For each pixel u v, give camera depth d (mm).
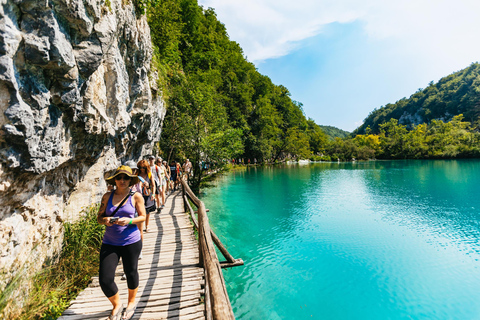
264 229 10641
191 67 26891
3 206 2730
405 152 77812
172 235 5816
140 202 2854
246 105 46750
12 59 2342
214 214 12102
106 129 4898
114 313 2689
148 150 10727
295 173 34344
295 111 83812
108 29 3797
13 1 2268
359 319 5281
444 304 5824
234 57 49406
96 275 4059
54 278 3668
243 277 6727
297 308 5523
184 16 27547
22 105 2473
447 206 15477
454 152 66250
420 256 8375
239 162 44750
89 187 5355
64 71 3041
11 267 2852
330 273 7125
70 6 2867
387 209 14727
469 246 9242
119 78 5359
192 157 17297
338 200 17016
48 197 3762
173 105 16391
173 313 2967
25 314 2863
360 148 84188
